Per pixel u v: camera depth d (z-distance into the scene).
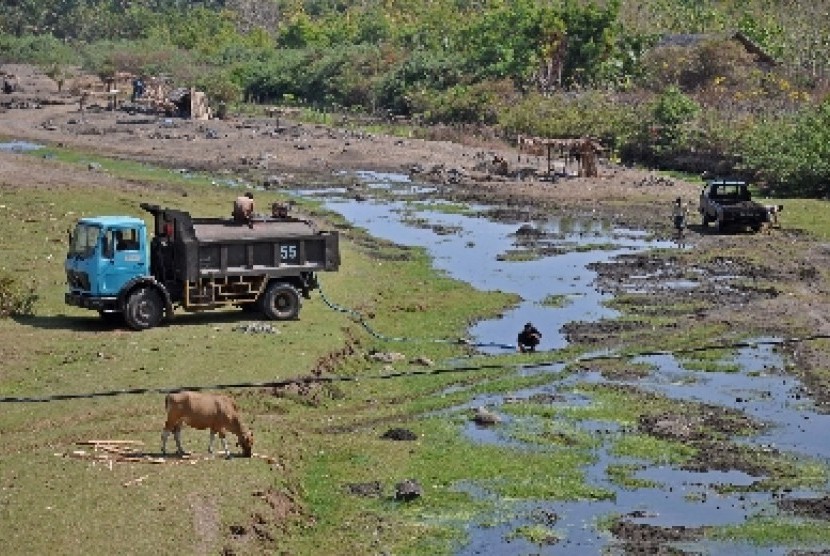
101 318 84.88
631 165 193.12
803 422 71.19
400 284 105.56
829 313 97.56
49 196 126.00
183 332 81.19
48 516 50.88
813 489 61.16
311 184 168.88
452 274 111.94
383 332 89.81
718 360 83.81
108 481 54.78
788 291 105.50
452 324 93.62
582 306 100.50
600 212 149.62
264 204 142.88
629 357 84.56
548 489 60.19
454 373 79.81
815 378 79.75
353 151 198.50
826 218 143.25
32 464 56.78
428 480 61.06
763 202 152.50
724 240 130.38
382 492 59.25
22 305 85.88
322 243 87.19
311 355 77.62
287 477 58.78
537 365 82.31
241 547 50.75
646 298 102.94
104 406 66.00
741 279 111.06
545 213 148.62
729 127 187.12
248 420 67.00
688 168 186.00
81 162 173.62
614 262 118.69
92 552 48.12
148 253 82.62
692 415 71.88
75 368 72.38
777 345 87.81
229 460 58.91
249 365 74.50
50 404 66.06
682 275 112.75
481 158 195.75
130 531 50.06
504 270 114.50
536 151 184.25
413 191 164.62
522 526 55.75
